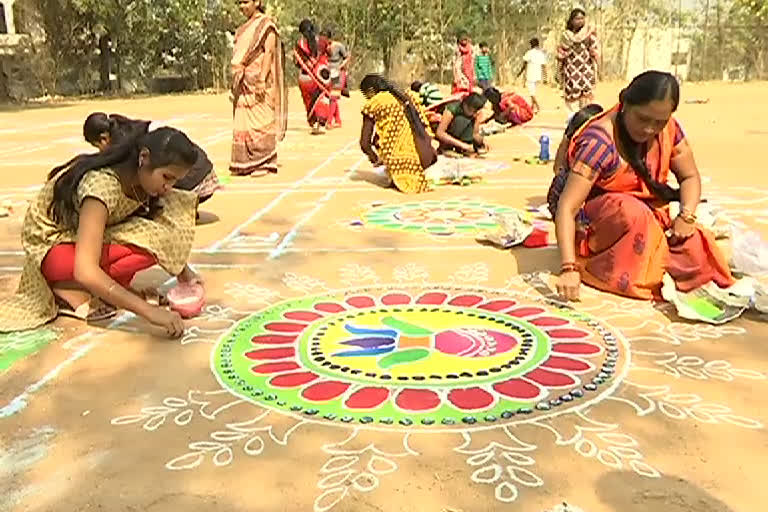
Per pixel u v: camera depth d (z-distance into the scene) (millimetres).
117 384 3268
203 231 5973
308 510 2357
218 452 2707
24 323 3904
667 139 4227
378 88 7594
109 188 3604
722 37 24953
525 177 8258
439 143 9672
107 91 24969
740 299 3920
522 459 2613
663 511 2316
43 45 23391
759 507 2332
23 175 9141
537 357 3455
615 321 3900
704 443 2705
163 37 24984
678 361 3398
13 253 5508
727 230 5469
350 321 3947
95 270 3572
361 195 7387
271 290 4477
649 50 25406
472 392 3111
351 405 3020
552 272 4711
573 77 11008
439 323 3895
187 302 4016
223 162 9711
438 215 6387
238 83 8383
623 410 2947
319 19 24328
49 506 2416
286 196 7395
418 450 2684
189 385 3236
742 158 9219
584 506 2344
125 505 2410
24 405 3094
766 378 3223
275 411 2990
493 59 25281
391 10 24703
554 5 25031
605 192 4336
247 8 8367
